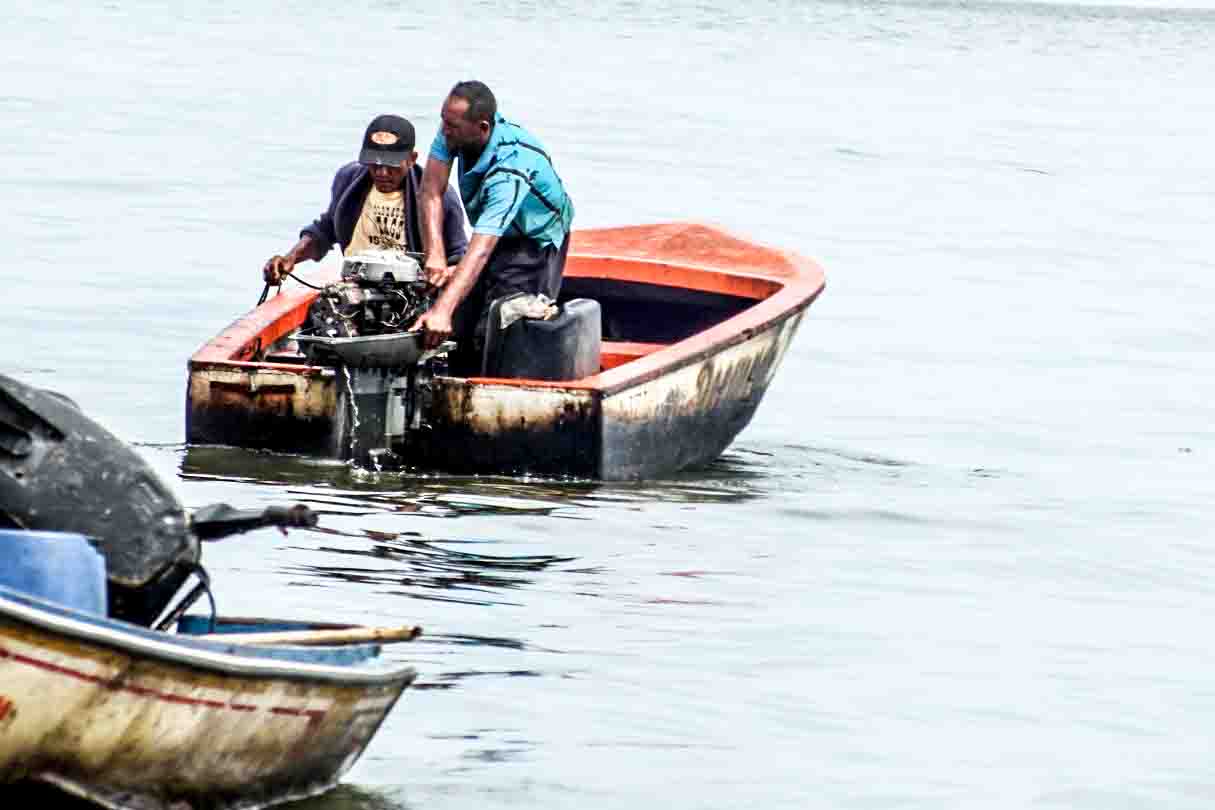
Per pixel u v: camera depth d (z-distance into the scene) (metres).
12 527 20.39
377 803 21.70
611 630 28.77
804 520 36.56
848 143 123.50
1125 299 70.62
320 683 20.27
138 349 48.88
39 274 58.69
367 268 36.00
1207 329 64.69
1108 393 53.03
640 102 140.25
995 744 25.34
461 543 32.69
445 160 37.41
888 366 55.22
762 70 183.88
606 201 89.56
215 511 21.36
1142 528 37.81
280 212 75.88
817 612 30.62
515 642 27.81
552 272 38.50
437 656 26.92
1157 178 115.12
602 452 36.44
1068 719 26.45
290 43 175.88
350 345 35.16
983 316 65.12
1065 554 35.44
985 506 38.88
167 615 22.05
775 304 41.62
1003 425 47.88
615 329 46.50
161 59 148.50
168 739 19.12
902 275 73.56
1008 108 159.62
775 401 49.41
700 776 23.47
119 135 98.44
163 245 66.00
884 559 34.28
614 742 24.34
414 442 36.47
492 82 147.75
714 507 36.94
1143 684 28.16
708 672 27.28
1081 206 99.88
